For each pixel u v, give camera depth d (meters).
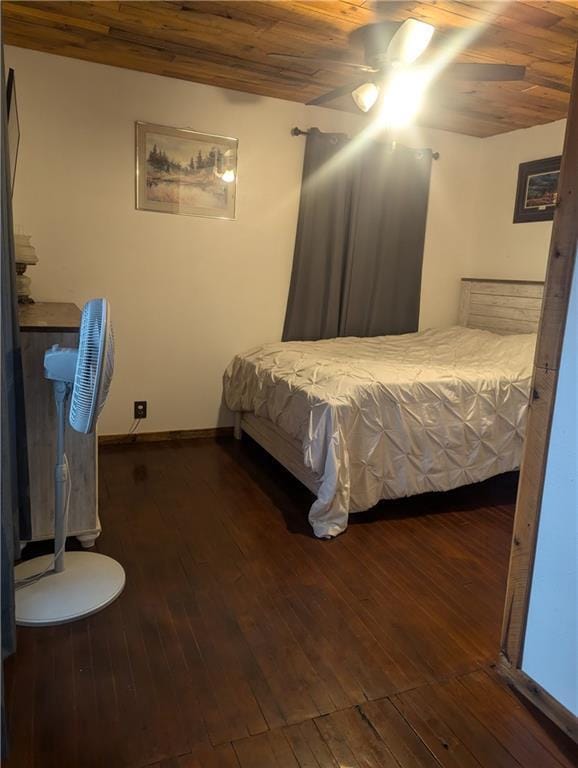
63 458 2.03
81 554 2.26
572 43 2.57
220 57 3.02
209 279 3.78
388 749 1.46
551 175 3.95
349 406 2.61
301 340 4.07
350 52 2.82
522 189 4.16
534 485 1.63
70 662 1.71
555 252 1.55
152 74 3.37
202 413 3.94
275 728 1.50
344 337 4.13
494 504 3.06
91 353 1.68
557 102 3.48
